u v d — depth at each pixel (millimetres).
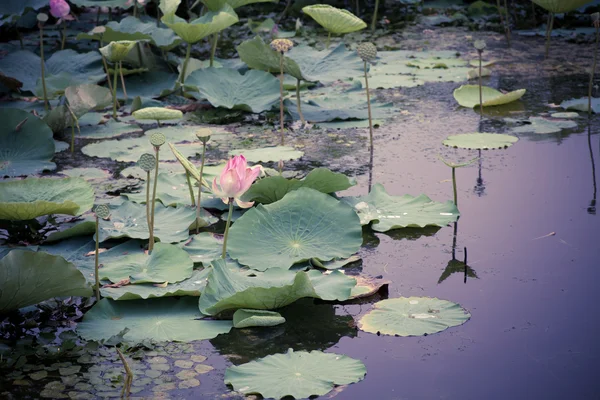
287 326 2490
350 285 2629
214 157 4188
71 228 3037
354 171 3980
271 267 2742
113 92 5023
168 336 2377
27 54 5746
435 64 6473
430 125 4840
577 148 4270
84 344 2346
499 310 2561
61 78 5434
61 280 2396
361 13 8734
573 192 3615
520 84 5816
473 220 3322
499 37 7660
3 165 3939
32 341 2367
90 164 4137
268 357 2238
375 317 2508
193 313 2539
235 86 5250
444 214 3334
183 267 2764
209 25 5340
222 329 2430
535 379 2162
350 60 5570
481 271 2854
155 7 8000
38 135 4176
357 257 2975
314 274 2721
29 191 3201
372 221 3289
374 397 2068
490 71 6113
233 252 2871
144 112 3869
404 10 8852
